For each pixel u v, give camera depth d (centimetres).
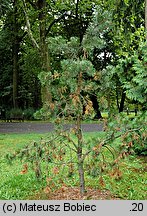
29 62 2855
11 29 2798
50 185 475
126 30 1266
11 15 2575
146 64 739
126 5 1197
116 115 460
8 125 1969
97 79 466
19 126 1889
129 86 772
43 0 2303
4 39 2833
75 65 434
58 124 465
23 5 2109
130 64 775
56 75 464
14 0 2450
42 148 459
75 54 469
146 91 751
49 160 466
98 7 468
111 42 2295
